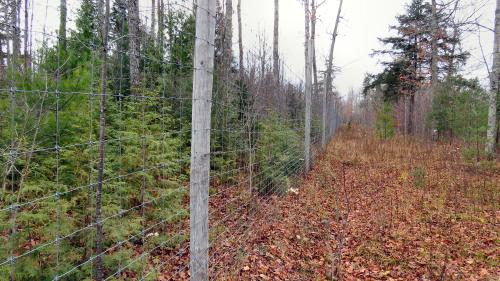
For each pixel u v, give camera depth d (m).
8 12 3.44
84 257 3.52
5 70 3.33
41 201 3.24
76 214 3.53
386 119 23.42
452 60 19.64
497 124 13.89
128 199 4.51
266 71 9.27
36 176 3.38
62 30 5.34
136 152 4.45
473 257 4.97
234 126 6.39
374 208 7.25
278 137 8.30
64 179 3.67
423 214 6.91
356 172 11.25
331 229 6.00
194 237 2.72
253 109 6.86
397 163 12.86
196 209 2.70
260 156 6.89
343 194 8.45
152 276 3.48
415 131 25.64
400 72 26.45
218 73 6.56
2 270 2.80
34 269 3.02
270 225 5.83
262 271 4.37
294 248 5.18
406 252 5.10
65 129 3.48
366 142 18.50
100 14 2.89
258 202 6.21
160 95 5.49
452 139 18.06
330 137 22.31
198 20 2.62
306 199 7.74
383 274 4.48
